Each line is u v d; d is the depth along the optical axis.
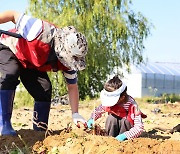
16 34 4.78
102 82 24.00
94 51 23.66
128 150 4.15
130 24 24.89
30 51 4.81
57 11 23.73
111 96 4.91
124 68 24.94
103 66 23.66
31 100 21.50
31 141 4.80
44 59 4.79
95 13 23.56
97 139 4.45
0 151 4.43
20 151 4.23
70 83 5.21
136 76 40.59
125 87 4.99
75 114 5.16
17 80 5.10
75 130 5.10
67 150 4.30
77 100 5.27
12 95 5.05
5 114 5.02
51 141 4.59
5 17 4.86
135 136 4.86
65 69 5.05
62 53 4.64
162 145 4.36
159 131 6.42
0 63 5.04
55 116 9.02
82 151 4.23
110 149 4.15
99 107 5.21
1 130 5.00
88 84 23.70
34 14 23.47
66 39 4.56
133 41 24.92
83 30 23.59
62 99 14.94
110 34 24.03
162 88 42.16
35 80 5.36
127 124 5.05
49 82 5.40
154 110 10.95
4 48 5.05
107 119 5.16
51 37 4.69
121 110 5.05
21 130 5.23
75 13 23.52
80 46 4.51
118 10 24.20
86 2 23.78
